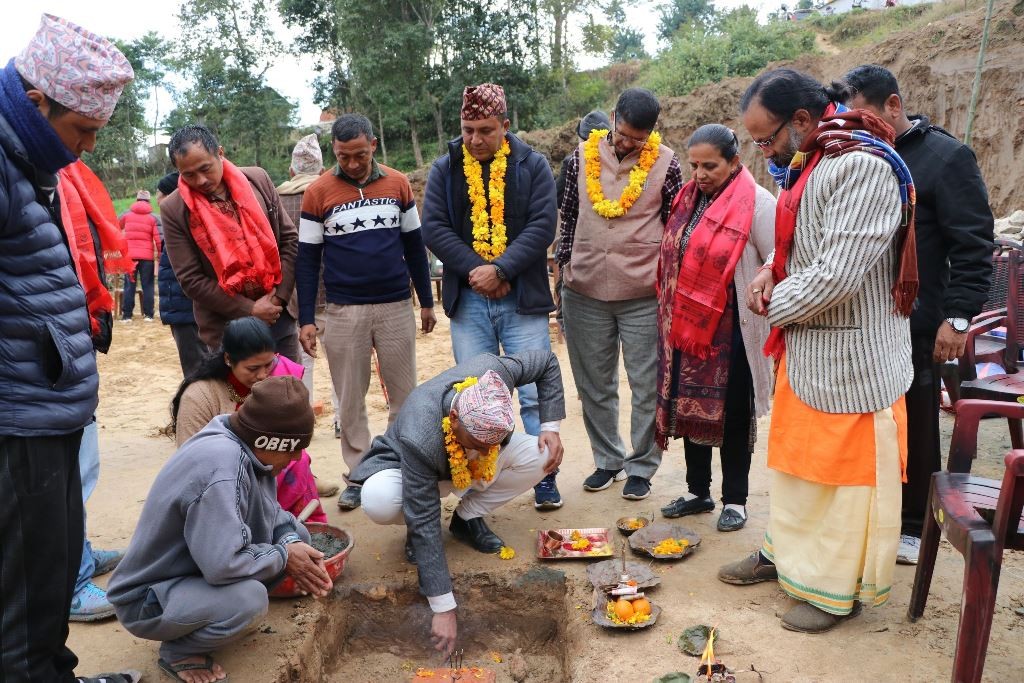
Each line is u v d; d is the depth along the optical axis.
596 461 4.46
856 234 2.57
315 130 36.25
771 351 3.02
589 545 3.70
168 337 11.06
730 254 3.45
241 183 3.95
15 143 2.18
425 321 4.62
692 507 4.04
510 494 3.70
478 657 3.47
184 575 2.78
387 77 27.88
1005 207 14.26
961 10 20.45
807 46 24.92
